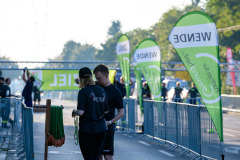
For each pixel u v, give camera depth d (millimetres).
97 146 6266
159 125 13070
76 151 11258
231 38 51031
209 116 9445
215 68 9203
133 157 10352
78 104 6172
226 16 51844
